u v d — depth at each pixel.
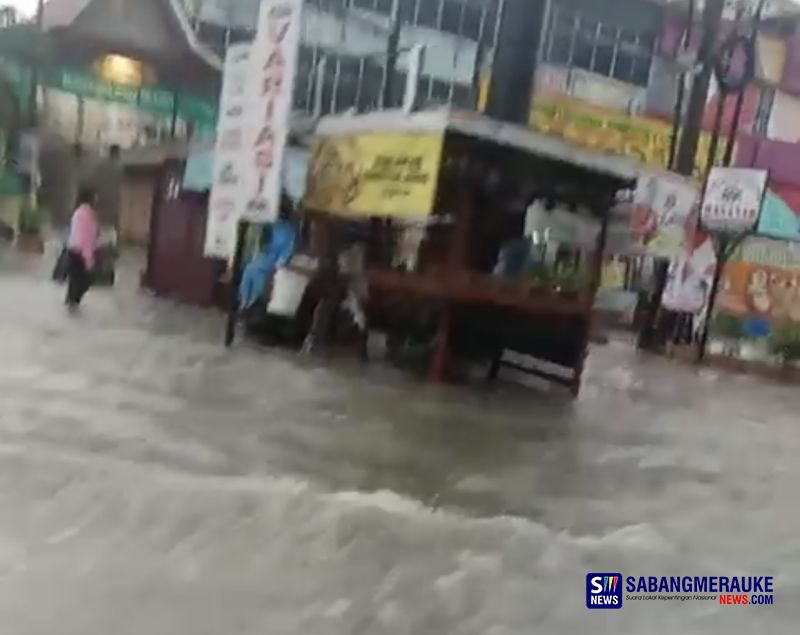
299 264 12.80
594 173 11.62
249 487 5.68
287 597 4.32
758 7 27.12
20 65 28.73
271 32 10.59
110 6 29.38
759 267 25.61
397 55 24.48
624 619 4.66
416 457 7.59
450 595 4.61
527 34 19.69
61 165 29.97
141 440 6.75
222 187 11.80
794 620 4.98
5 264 20.55
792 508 7.66
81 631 3.72
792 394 18.05
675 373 18.97
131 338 11.94
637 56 29.28
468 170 11.12
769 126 31.61
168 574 4.38
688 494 7.71
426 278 11.45
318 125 12.48
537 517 6.24
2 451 5.84
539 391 12.62
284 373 10.77
